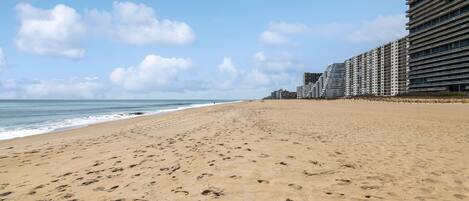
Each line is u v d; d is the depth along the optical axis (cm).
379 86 18575
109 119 3378
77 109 6906
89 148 1202
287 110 3706
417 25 13038
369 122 1942
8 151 1223
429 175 679
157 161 857
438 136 1291
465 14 10550
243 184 601
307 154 895
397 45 16800
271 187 582
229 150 952
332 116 2541
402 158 853
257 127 1653
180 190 579
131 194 574
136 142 1295
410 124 1806
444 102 6012
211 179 638
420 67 12925
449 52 11312
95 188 629
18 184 705
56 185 673
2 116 4116
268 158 827
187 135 1416
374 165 771
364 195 544
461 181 634
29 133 2052
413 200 522
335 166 755
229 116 2681
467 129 1545
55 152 1150
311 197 529
